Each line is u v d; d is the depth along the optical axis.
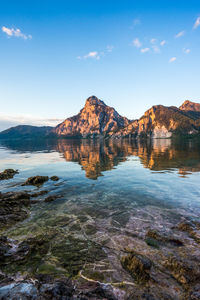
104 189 13.39
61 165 24.83
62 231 7.54
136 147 62.66
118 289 4.48
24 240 6.86
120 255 5.88
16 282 4.77
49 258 5.80
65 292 4.36
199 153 35.38
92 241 6.73
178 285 4.58
